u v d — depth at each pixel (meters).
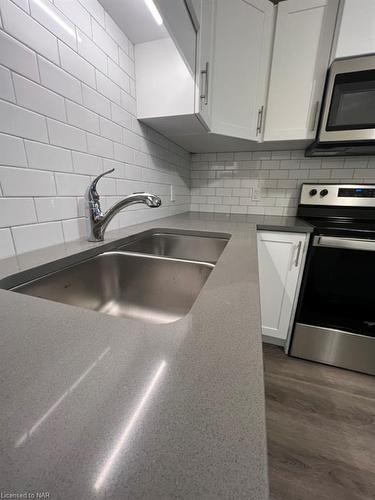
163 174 1.47
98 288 0.77
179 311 0.77
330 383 1.26
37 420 0.19
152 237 1.14
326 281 1.30
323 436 0.97
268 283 1.43
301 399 1.16
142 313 0.78
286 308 1.44
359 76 1.18
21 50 0.59
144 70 1.05
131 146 1.10
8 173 0.59
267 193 1.84
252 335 0.30
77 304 0.69
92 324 0.32
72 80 0.75
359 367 1.33
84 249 0.71
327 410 1.10
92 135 0.86
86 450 0.16
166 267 0.77
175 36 0.71
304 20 1.23
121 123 1.01
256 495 0.14
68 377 0.23
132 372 0.24
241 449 0.17
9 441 0.17
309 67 1.29
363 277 1.23
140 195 0.76
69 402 0.20
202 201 2.02
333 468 0.86
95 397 0.21
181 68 0.99
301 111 1.36
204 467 0.15
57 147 0.72
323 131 1.31
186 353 0.26
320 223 1.38
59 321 0.33
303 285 1.35
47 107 0.68
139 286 0.81
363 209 1.53
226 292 0.43
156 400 0.20
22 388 0.22
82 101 0.80
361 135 1.25
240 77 1.29
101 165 0.92
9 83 0.57
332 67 1.21
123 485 0.14
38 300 0.39
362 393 1.19
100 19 0.84
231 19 1.16
